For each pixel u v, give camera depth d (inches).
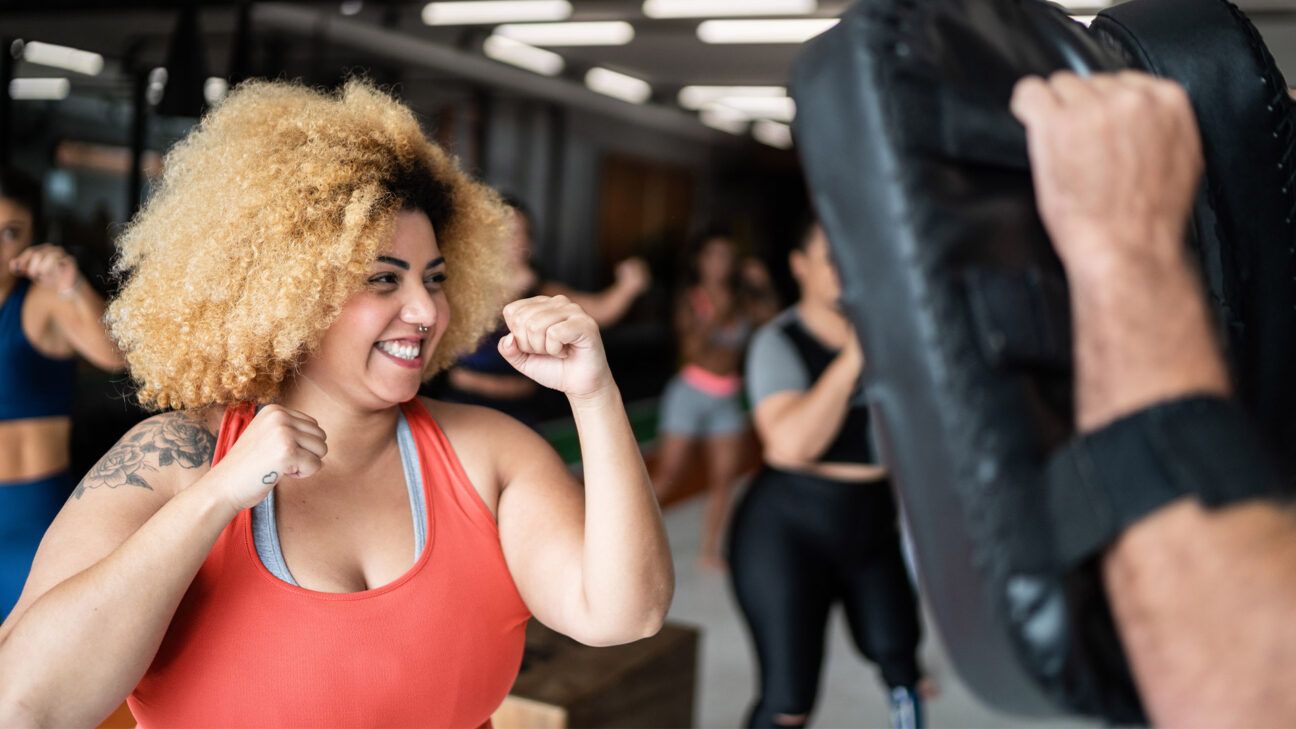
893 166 16.2
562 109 442.3
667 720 92.3
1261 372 22.7
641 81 409.4
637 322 503.8
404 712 43.4
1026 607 15.6
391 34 318.0
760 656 93.5
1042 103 17.0
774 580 92.4
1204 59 23.1
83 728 37.2
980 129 16.8
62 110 252.5
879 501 94.8
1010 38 18.5
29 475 102.0
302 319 42.3
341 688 42.0
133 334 45.4
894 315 16.4
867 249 16.7
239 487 38.3
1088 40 20.0
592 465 44.3
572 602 44.8
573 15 287.4
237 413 45.3
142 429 45.0
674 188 553.9
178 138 50.0
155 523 38.1
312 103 47.9
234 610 41.4
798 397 94.9
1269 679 14.9
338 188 43.3
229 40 283.9
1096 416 16.1
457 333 54.6
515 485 47.9
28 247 102.1
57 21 245.4
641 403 430.3
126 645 37.0
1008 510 15.6
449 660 44.4
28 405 101.4
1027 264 16.6
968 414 15.7
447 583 44.7
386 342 44.7
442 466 46.7
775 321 99.7
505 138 404.5
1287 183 23.0
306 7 269.6
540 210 434.3
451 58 354.9
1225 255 22.5
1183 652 15.3
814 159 17.5
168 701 41.8
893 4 17.1
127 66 250.5
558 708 77.2
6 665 36.6
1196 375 16.2
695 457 311.3
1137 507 15.3
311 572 42.7
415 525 45.4
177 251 44.5
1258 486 15.4
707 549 198.2
